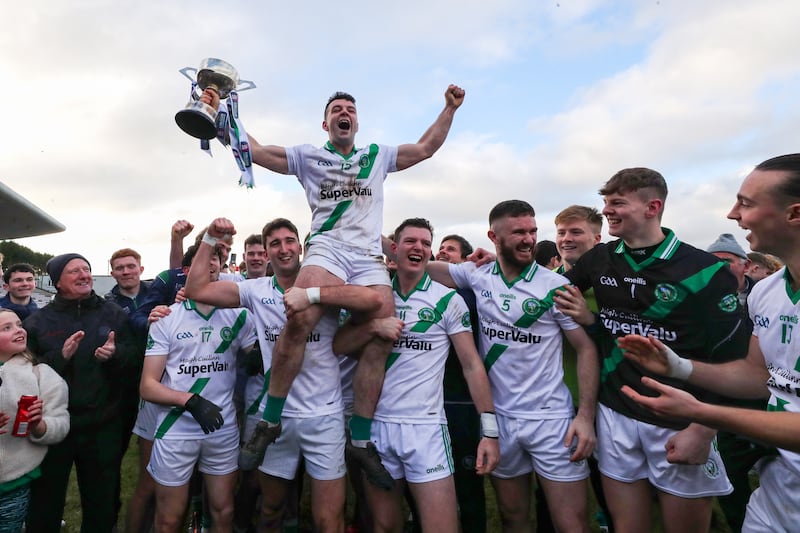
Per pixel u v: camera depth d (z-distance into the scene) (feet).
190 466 9.59
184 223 12.85
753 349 7.00
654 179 8.13
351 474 10.39
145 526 10.98
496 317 9.50
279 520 9.66
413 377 9.05
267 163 9.88
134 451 19.38
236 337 10.52
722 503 10.99
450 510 8.48
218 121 8.77
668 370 6.21
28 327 10.56
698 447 7.18
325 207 9.80
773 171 5.71
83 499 10.52
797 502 6.31
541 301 9.17
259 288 10.25
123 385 11.20
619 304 8.52
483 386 8.96
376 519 8.94
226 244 12.59
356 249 9.61
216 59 9.07
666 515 7.99
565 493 8.73
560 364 9.35
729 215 6.30
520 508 9.41
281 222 10.56
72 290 10.78
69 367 10.35
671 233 8.27
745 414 4.56
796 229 5.67
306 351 9.15
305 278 9.25
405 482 9.43
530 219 9.34
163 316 10.21
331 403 9.23
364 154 10.02
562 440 8.85
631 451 8.25
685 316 7.81
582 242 12.25
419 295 9.54
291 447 9.13
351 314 9.62
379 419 9.11
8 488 8.84
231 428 10.05
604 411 8.70
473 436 10.97
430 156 10.50
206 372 9.98
